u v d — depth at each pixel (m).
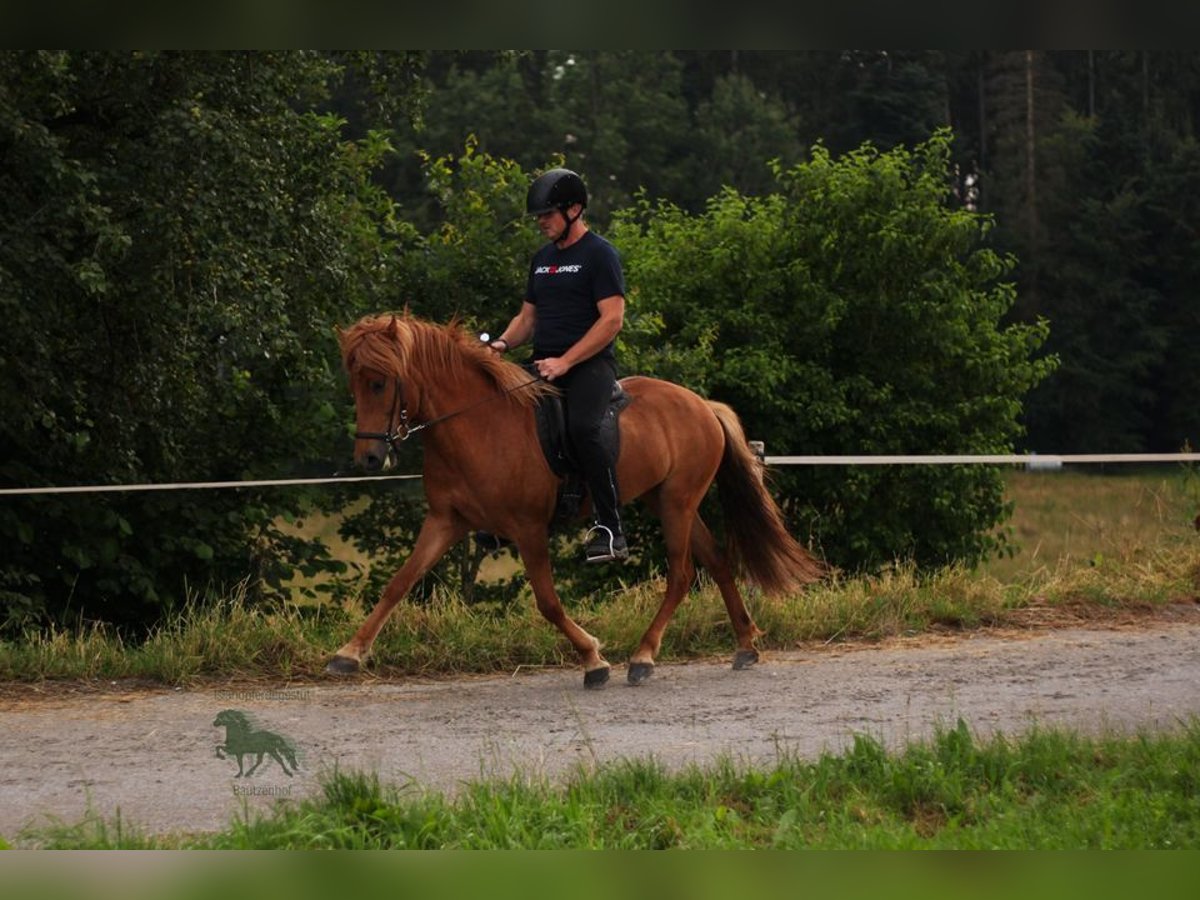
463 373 10.31
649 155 64.94
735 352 22.69
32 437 16.89
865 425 23.08
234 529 18.27
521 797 7.20
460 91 62.22
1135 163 67.50
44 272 14.39
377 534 20.09
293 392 18.64
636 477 10.86
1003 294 24.59
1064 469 46.00
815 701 10.14
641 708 9.96
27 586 17.00
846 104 71.81
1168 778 7.51
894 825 6.94
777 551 11.64
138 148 15.23
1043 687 10.55
